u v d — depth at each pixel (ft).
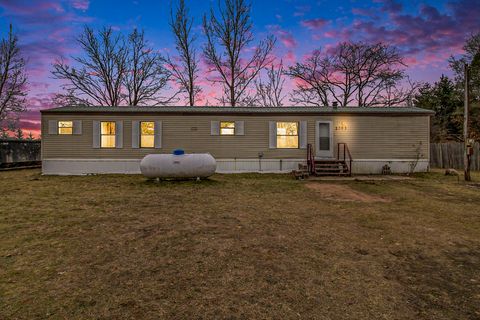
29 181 39.81
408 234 17.06
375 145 47.78
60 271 11.83
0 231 17.30
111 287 10.50
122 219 20.27
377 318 8.65
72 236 16.46
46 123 46.21
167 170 38.17
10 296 9.77
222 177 43.70
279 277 11.41
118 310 8.98
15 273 11.60
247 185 36.60
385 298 9.83
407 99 91.91
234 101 90.79
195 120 47.37
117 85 94.02
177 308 9.13
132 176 44.50
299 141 47.70
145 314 8.78
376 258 13.44
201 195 29.91
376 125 47.78
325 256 13.66
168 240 15.85
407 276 11.57
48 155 46.39
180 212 22.50
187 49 89.56
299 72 96.02
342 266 12.51
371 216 21.38
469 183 37.88
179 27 88.33
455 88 91.35
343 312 8.96
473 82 78.54
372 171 47.70
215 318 8.61
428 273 11.85
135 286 10.59
